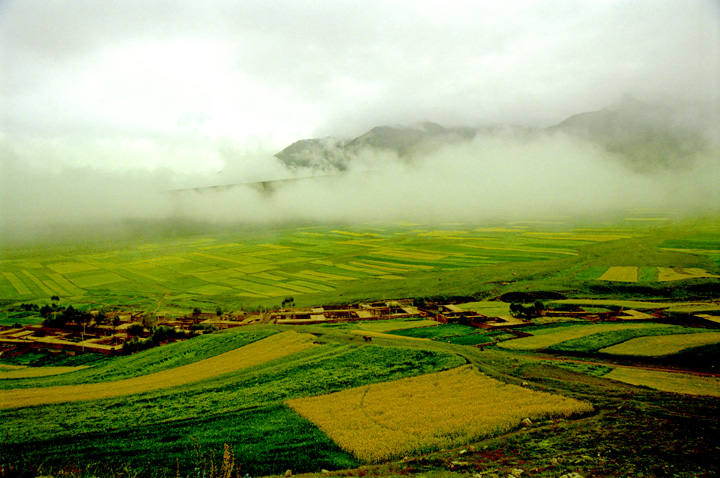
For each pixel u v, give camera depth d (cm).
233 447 4047
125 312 15312
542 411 4403
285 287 19138
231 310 15150
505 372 5859
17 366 9106
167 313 14912
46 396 6019
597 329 9312
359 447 3878
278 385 5847
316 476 3309
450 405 4725
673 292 14125
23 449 4119
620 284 15075
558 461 3275
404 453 3750
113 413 5131
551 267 18875
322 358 6925
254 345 8356
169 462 3803
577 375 5853
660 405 4541
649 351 7531
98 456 3950
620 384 5450
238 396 5525
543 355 7506
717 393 5084
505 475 3091
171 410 5156
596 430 3869
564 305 12744
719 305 12125
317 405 5000
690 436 3681
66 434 4462
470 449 3650
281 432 4362
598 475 3017
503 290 15738
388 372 6069
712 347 7656
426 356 6600
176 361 8144
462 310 12288
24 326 13062
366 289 17412
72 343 10700
